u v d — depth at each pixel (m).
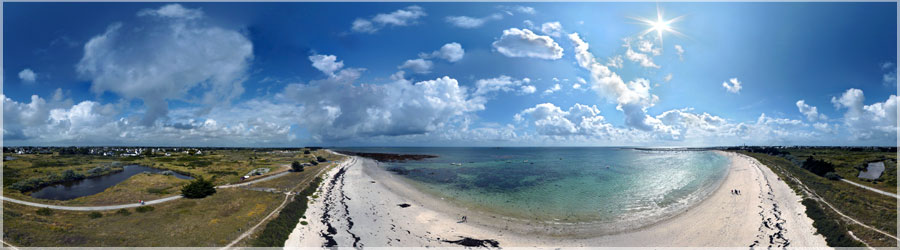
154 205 42.97
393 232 36.19
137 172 83.88
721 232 35.44
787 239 33.03
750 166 95.88
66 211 38.56
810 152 142.12
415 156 179.50
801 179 62.69
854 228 33.50
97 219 36.12
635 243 33.25
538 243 33.53
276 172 80.88
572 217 42.69
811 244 31.75
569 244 33.25
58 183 67.25
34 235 28.81
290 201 46.22
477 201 52.28
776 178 66.81
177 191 52.38
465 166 115.88
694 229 36.75
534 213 44.69
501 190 62.78
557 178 80.44
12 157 101.62
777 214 40.97
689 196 54.81
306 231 36.03
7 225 30.23
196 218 37.16
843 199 43.50
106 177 76.25
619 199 53.53
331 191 59.38
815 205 42.28
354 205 48.31
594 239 34.59
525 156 190.12
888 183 56.28
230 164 98.81
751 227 36.59
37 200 42.31
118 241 29.22
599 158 166.75
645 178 79.06
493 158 166.62
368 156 175.25
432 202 51.41
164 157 123.25
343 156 166.12
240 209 41.22
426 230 37.09
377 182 72.81
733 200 49.41
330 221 39.84
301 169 86.31
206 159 116.94
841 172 72.94
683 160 143.50
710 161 132.88
